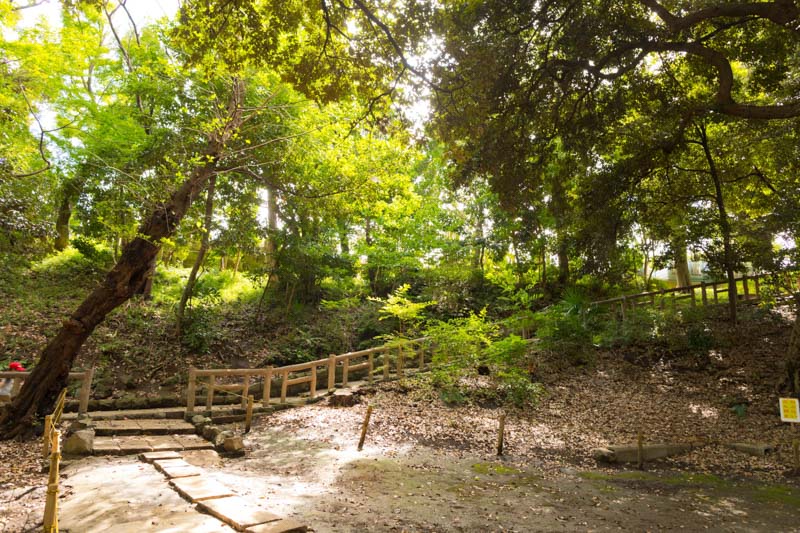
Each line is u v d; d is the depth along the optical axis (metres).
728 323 15.93
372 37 9.00
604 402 12.47
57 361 9.69
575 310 16.73
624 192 13.64
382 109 10.05
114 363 13.18
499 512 6.10
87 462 7.53
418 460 8.43
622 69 10.12
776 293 16.08
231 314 17.12
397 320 17.70
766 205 16.44
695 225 15.34
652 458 9.16
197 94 14.73
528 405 12.18
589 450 9.48
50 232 13.29
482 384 13.23
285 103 14.82
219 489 6.03
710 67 11.80
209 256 17.39
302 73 9.20
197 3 8.27
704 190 16.55
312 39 9.19
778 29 10.77
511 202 10.76
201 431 9.66
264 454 8.55
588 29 9.43
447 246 19.84
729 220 15.32
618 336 15.91
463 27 9.10
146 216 11.27
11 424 9.09
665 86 12.50
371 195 14.86
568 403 12.40
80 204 15.15
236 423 10.70
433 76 8.73
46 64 11.02
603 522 5.88
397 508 6.05
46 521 4.38
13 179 11.48
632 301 17.58
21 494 6.11
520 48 9.58
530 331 17.52
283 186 15.09
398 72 9.17
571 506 6.47
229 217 15.97
